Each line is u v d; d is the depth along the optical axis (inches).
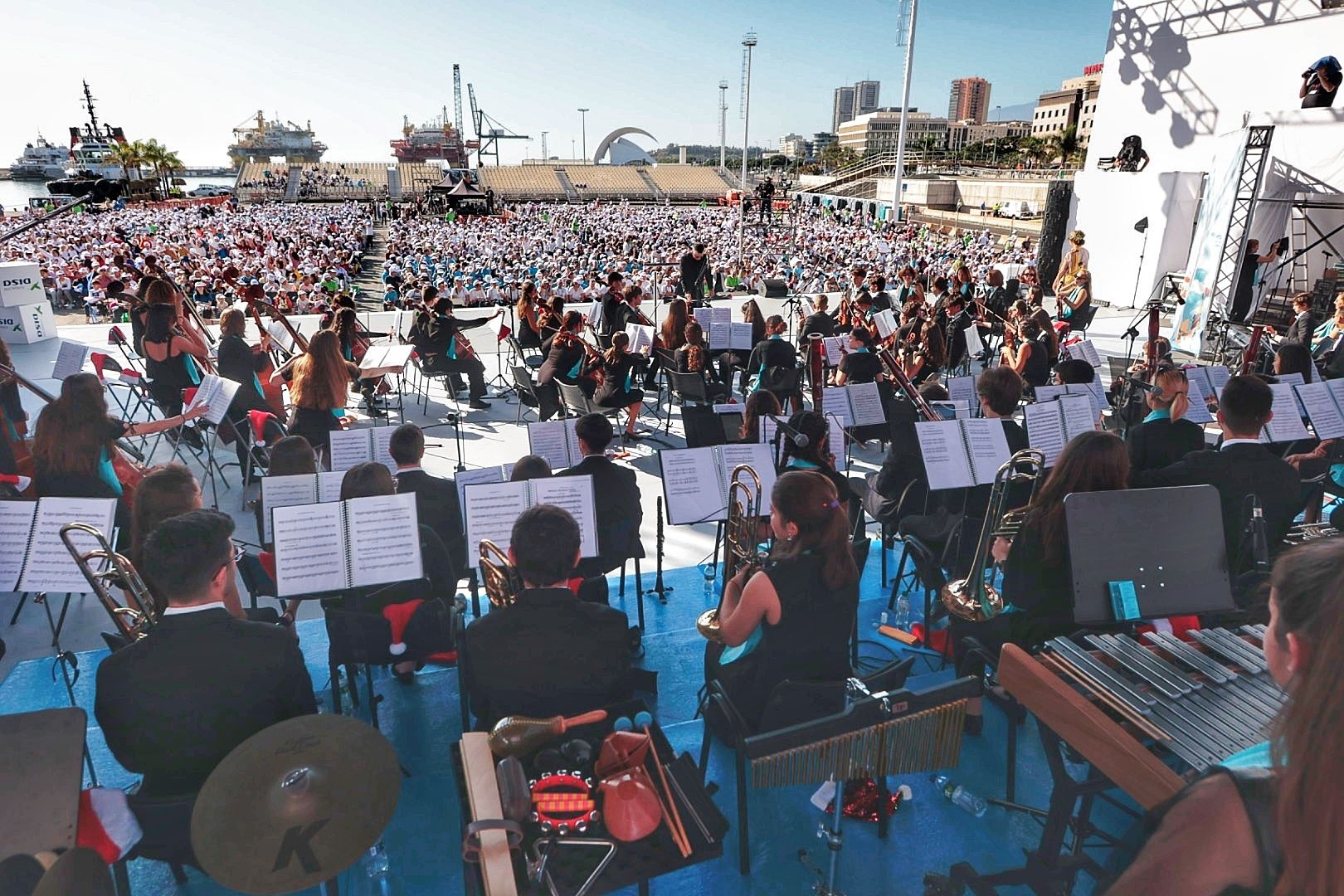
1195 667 83.7
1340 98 556.4
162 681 82.3
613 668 93.0
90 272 829.8
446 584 137.6
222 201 2938.0
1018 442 173.8
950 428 168.7
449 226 2044.8
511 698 90.5
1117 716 79.8
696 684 154.2
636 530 164.4
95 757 130.6
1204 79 667.4
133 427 194.2
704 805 83.4
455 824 115.0
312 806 67.0
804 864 106.5
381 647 122.7
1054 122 5546.3
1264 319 560.7
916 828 112.7
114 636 115.0
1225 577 105.2
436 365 346.9
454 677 152.8
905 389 213.0
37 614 180.5
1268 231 592.1
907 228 1652.3
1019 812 115.6
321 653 164.9
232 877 64.2
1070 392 238.5
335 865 66.5
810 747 87.9
